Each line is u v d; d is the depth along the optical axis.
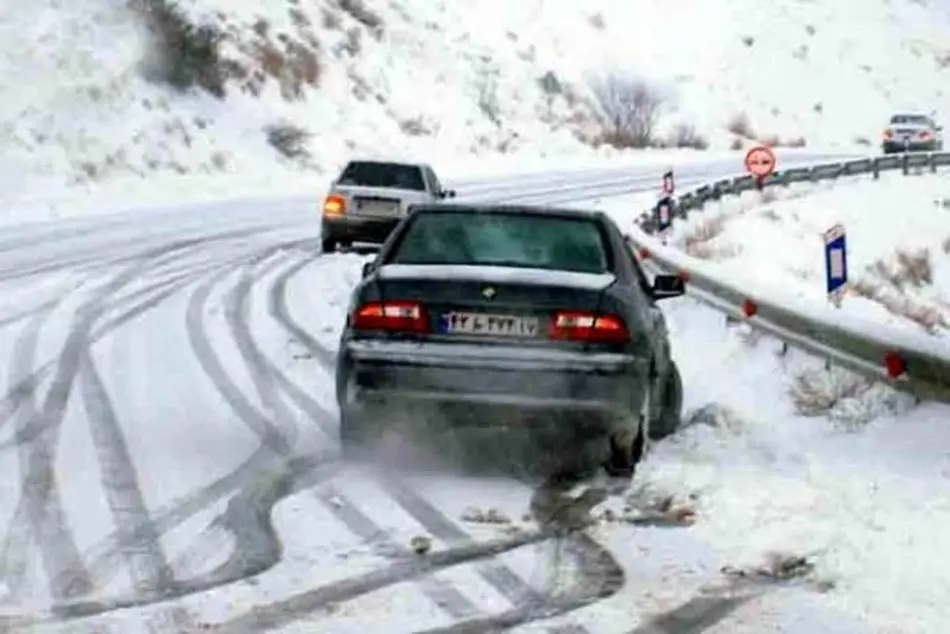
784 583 6.09
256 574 6.03
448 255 8.45
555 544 6.65
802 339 12.06
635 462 8.19
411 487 7.71
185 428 8.99
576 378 7.73
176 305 14.95
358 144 42.12
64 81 32.44
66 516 6.80
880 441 9.16
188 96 36.94
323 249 21.88
